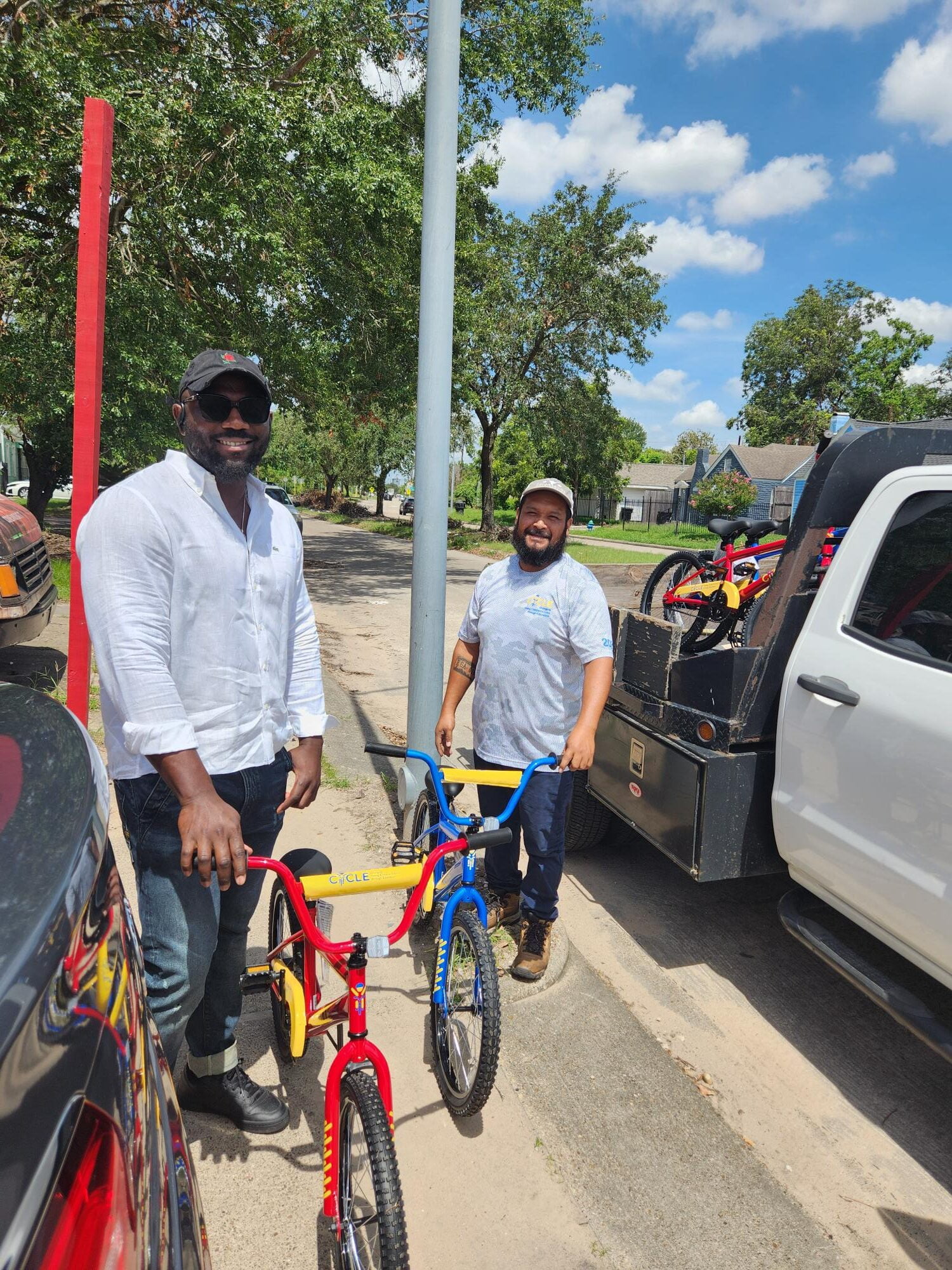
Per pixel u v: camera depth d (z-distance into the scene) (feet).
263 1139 8.61
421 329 13.73
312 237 44.83
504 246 86.53
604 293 86.89
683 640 18.07
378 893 13.47
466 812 17.13
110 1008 3.73
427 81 13.16
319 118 38.96
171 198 37.37
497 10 51.26
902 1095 9.71
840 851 9.69
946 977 8.79
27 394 39.50
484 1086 8.31
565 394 94.27
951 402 173.58
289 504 54.24
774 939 12.88
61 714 5.26
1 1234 2.61
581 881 14.56
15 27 36.83
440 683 14.51
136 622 6.41
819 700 10.05
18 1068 2.90
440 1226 7.75
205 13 41.01
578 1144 8.78
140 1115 3.72
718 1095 9.60
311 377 49.44
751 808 11.05
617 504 211.20
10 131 35.65
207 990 8.30
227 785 7.25
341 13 38.99
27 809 4.11
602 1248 7.60
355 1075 6.84
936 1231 7.97
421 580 14.17
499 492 196.34
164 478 6.75
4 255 38.50
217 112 36.65
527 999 11.19
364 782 17.93
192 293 44.86
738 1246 7.70
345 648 32.65
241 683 7.18
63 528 62.18
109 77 35.68
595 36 53.26
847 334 205.05
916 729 8.74
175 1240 3.69
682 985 11.64
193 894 7.16
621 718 13.00
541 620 10.52
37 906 3.46
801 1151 8.86
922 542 9.43
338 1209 6.84
